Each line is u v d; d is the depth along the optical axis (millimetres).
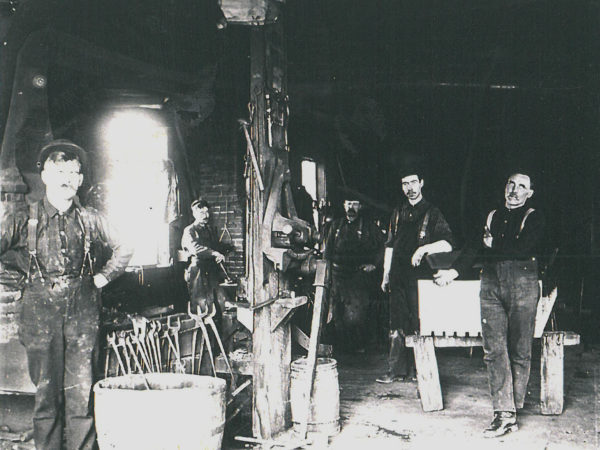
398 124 10406
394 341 6602
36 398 3980
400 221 6684
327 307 8266
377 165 10547
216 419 3900
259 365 4598
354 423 5094
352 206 8445
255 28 4621
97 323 4105
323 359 4926
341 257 8336
